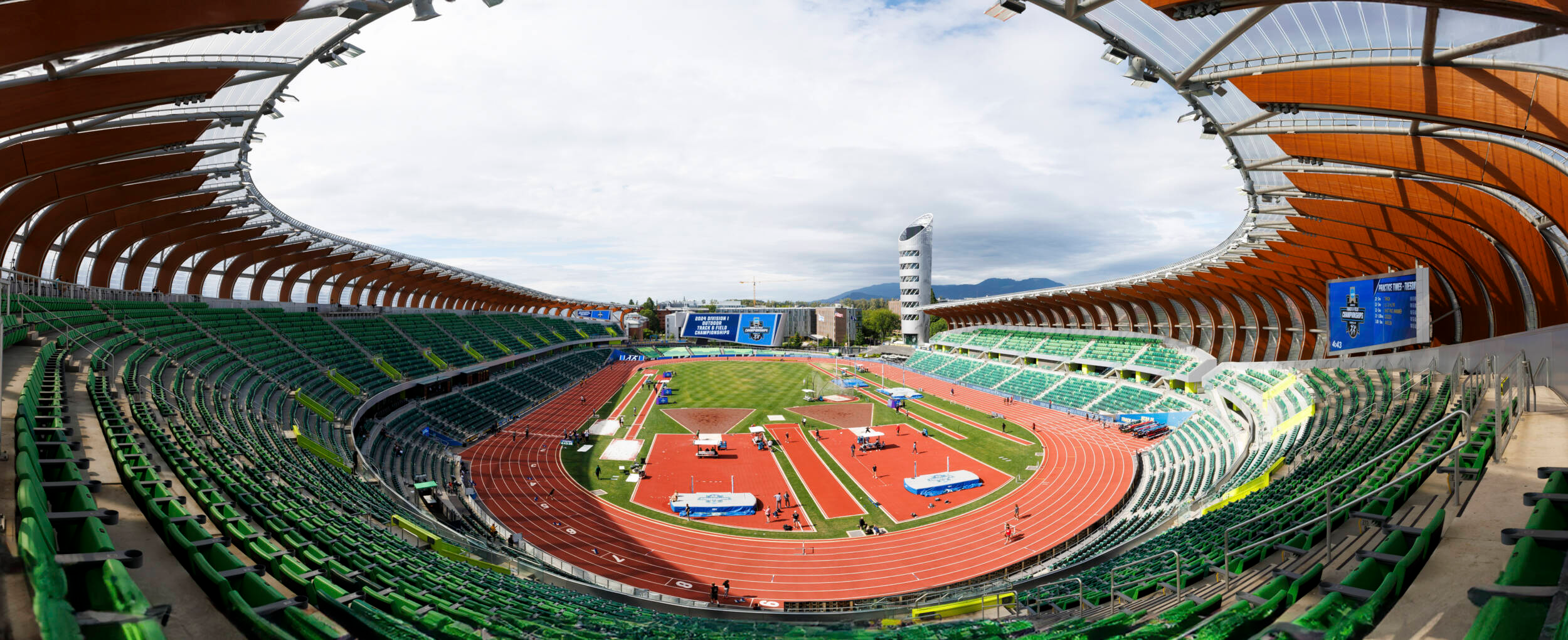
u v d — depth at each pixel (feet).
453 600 44.27
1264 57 55.26
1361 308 109.50
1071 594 60.39
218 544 28.40
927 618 65.26
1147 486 126.82
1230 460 119.14
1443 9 42.50
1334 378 121.70
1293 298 157.89
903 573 96.99
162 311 133.59
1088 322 272.10
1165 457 143.02
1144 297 213.25
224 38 54.70
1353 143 69.10
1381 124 65.57
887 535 112.47
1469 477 38.22
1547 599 18.17
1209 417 161.68
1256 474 88.28
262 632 22.13
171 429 62.23
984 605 66.23
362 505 75.25
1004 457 158.30
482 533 102.01
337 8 46.24
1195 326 207.21
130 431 53.78
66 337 86.38
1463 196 76.89
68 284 115.44
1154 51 55.83
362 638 28.32
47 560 18.19
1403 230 97.60
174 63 51.96
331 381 148.46
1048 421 197.16
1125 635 31.19
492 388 224.74
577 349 382.22
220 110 71.72
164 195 104.27
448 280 254.06
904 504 128.06
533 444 172.14
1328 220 102.73
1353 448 67.82
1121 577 59.21
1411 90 51.80
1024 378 257.96
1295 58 54.49
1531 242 82.84
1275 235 127.85
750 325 458.50
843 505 127.54
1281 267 144.05
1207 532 62.44
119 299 131.34
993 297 303.89
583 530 113.19
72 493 29.40
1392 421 73.82
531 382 255.09
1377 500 37.27
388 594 36.68
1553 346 62.49
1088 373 239.30
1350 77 54.19
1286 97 58.23
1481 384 66.44
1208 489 102.37
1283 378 141.59
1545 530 23.59
